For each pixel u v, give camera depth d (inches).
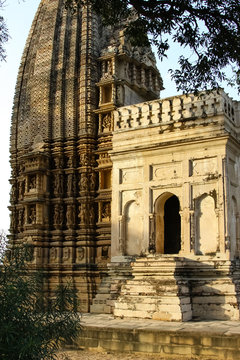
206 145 883.4
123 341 662.5
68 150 1119.6
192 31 720.3
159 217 936.9
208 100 895.7
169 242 1048.8
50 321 445.7
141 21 763.4
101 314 907.4
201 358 609.6
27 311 418.6
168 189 914.1
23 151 1206.9
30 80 1248.2
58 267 1051.3
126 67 1155.3
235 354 590.9
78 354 656.4
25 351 375.2
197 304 800.9
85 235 1056.8
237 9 682.2
